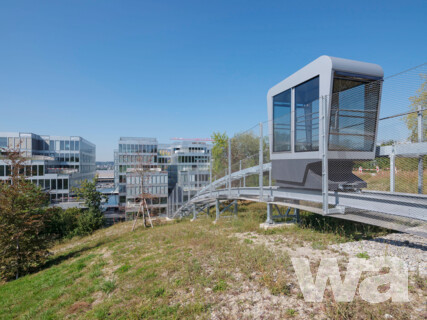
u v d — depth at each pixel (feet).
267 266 17.53
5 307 24.64
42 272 40.75
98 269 27.63
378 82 20.86
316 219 30.53
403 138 17.95
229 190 39.52
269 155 29.04
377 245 19.21
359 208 17.67
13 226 44.50
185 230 39.27
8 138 164.55
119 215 172.14
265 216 39.52
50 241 50.75
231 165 40.06
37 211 58.34
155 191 161.27
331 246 20.45
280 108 27.45
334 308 11.88
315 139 21.53
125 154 186.70
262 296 14.14
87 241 67.77
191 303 14.73
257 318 12.29
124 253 33.35
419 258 15.76
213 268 19.34
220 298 14.76
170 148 260.83
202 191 55.42
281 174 26.78
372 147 20.76
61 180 157.58
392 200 15.46
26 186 46.98
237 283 16.12
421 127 16.40
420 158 16.72
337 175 20.86
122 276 22.66
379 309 11.25
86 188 115.03
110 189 294.87
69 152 195.72
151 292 17.24
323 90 20.43
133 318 14.29
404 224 15.16
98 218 105.91
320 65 20.84
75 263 36.50
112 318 15.19
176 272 20.17
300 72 23.67
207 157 212.84
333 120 19.97
